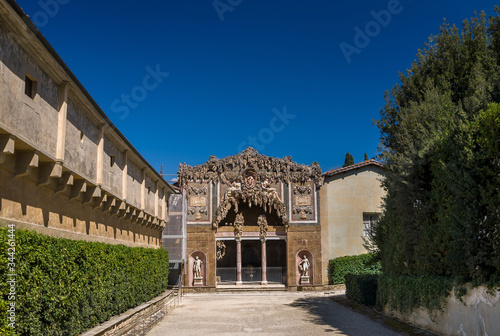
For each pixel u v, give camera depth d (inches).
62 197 619.2
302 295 1561.3
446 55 912.3
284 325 836.0
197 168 1779.0
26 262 413.7
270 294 1624.0
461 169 581.6
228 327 815.7
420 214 745.0
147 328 776.9
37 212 538.3
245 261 2021.4
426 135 766.5
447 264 630.5
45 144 526.3
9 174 471.2
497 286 504.1
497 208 527.8
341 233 1803.6
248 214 1911.9
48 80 539.2
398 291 802.2
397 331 724.0
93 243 651.5
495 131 537.6
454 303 612.1
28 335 415.8
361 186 1841.8
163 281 1342.3
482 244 544.1
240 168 1795.0
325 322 862.5
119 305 780.6
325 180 1827.0
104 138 766.5
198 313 1047.0
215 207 1770.4
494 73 754.8
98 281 652.1
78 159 636.7
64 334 514.9
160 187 1346.0
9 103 441.1
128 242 1008.9
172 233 1729.8
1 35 426.9
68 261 523.5
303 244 1766.7
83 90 608.7
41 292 444.5
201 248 1739.7
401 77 1018.1
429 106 816.3
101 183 724.7
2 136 433.4
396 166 823.1
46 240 468.4
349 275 1235.9
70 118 608.4
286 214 1780.3
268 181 1790.1
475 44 885.2
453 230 580.7
